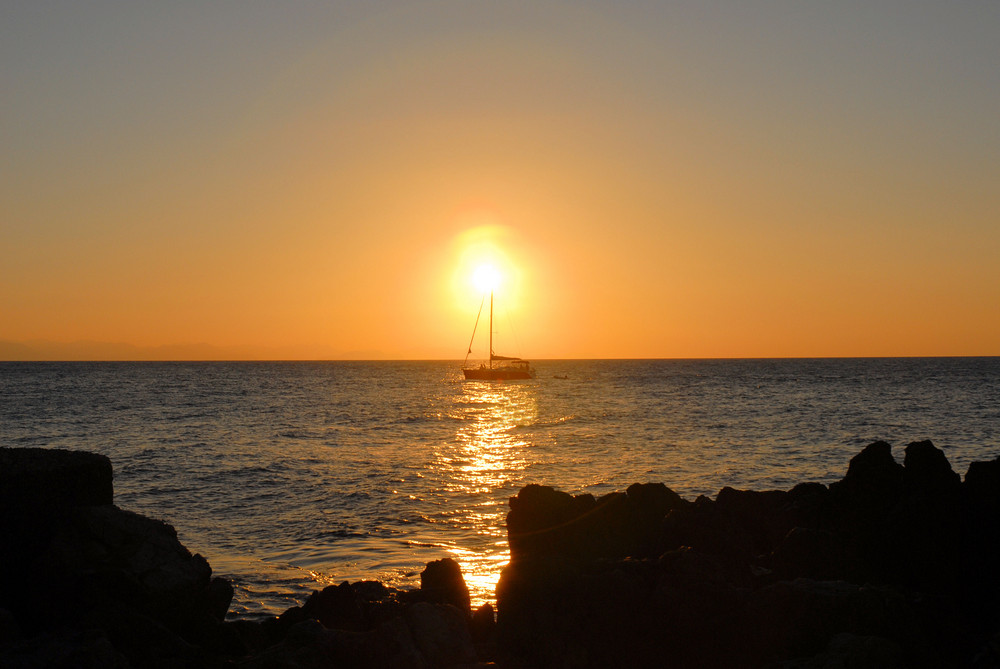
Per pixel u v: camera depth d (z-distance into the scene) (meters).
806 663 9.45
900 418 66.62
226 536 23.42
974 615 13.66
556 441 51.22
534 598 10.69
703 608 10.36
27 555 11.05
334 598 12.51
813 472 35.12
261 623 13.27
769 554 15.33
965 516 14.41
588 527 14.12
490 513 26.48
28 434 56.34
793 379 167.88
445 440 53.16
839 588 11.30
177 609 10.99
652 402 95.50
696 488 30.77
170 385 148.62
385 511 27.06
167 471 37.38
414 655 9.95
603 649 10.30
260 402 99.19
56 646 9.59
